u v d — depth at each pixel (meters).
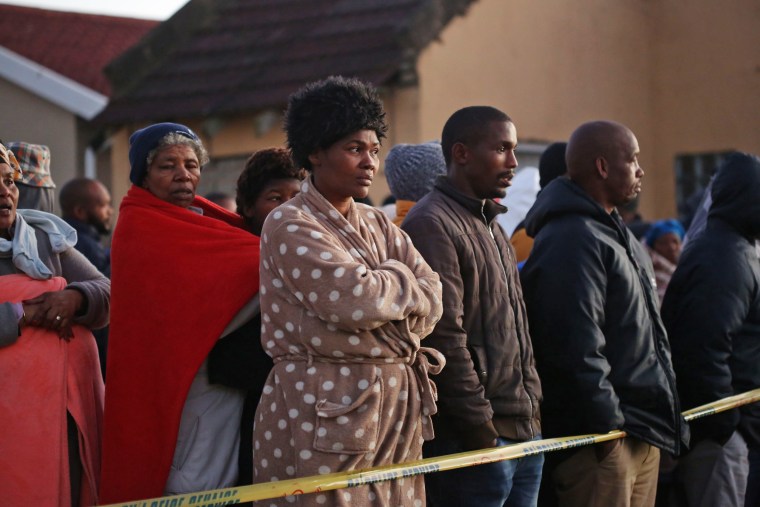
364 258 4.09
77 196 7.53
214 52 12.00
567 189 5.30
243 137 11.30
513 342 4.73
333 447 3.88
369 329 3.90
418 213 4.70
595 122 5.45
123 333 4.32
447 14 11.09
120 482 4.25
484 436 4.45
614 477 5.12
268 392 4.07
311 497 3.90
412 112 10.79
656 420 5.18
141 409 4.27
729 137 14.38
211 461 4.38
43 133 13.36
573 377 4.97
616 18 13.98
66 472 4.30
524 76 12.25
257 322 4.41
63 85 13.20
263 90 11.11
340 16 11.72
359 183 4.12
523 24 12.27
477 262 4.66
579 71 13.24
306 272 3.89
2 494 4.17
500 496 4.59
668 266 8.73
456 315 4.47
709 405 5.68
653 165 14.80
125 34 18.38
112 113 11.70
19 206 5.14
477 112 4.89
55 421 4.29
